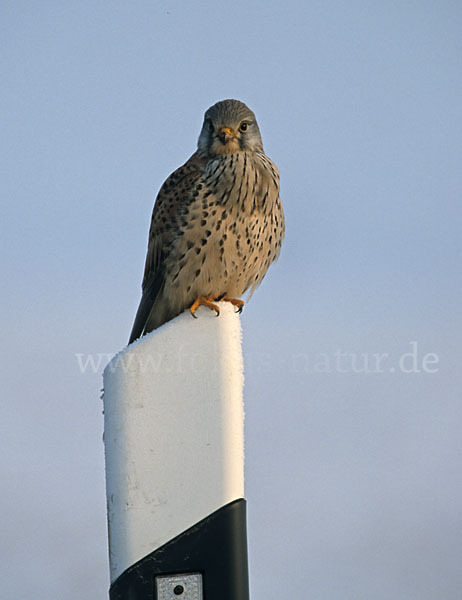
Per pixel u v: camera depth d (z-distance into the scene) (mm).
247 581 5227
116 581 5133
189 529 5168
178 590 5121
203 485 5215
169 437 5254
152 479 5211
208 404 5281
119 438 5246
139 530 5164
